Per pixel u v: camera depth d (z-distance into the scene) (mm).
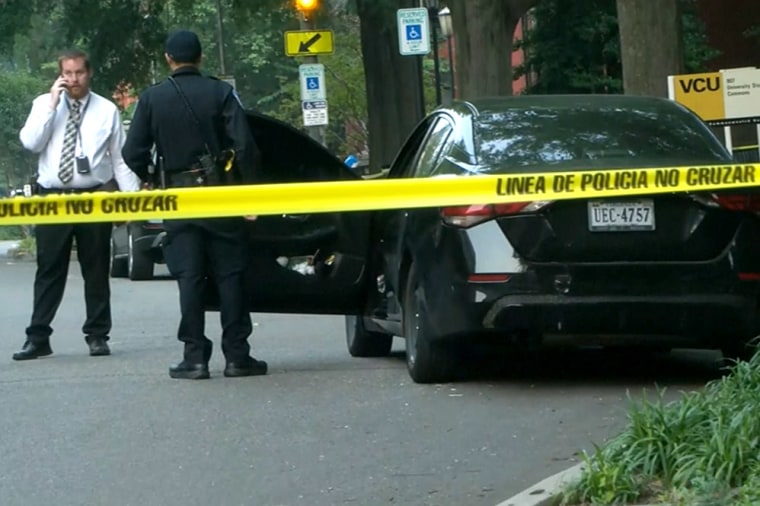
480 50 32219
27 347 15508
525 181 11383
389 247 13492
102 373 13992
